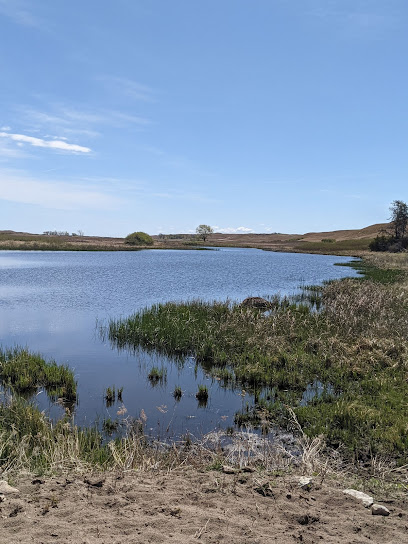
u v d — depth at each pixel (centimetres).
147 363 1245
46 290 2722
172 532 391
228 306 1928
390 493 525
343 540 393
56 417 841
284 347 1269
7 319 1833
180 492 482
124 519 410
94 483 494
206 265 5200
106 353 1345
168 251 9400
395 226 8094
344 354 1179
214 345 1334
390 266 4297
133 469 564
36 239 11062
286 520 429
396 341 1254
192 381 1090
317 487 512
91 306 2172
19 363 1114
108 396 960
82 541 365
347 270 4541
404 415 796
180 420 841
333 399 902
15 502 433
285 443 733
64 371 1075
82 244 9575
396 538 404
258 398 955
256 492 492
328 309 1792
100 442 706
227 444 725
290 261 6228
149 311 1828
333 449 694
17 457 586
